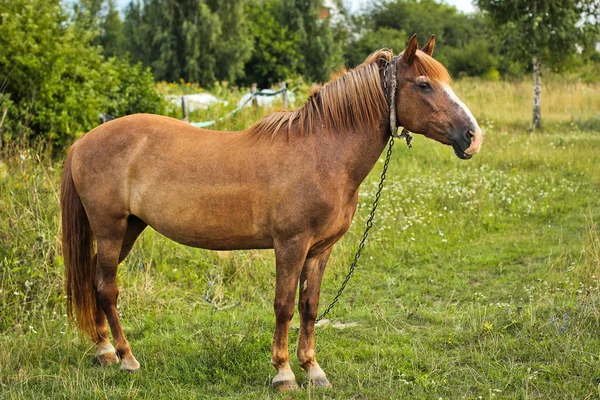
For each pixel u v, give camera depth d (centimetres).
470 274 621
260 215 357
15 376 388
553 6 1584
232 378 387
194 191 363
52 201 601
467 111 341
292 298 361
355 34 4794
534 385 362
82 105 842
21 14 806
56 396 367
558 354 395
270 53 3634
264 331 472
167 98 1318
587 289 470
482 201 857
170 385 380
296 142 357
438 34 4769
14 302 488
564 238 721
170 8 3472
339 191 354
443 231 755
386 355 418
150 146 379
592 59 3212
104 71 959
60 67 812
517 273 614
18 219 545
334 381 386
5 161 661
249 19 3791
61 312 502
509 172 1060
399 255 682
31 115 774
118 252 400
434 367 393
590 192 936
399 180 983
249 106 1343
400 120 358
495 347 415
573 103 1939
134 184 382
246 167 357
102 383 383
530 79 2675
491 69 3588
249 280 595
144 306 527
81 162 394
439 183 939
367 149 359
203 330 468
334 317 508
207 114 1254
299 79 1455
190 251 643
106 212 388
